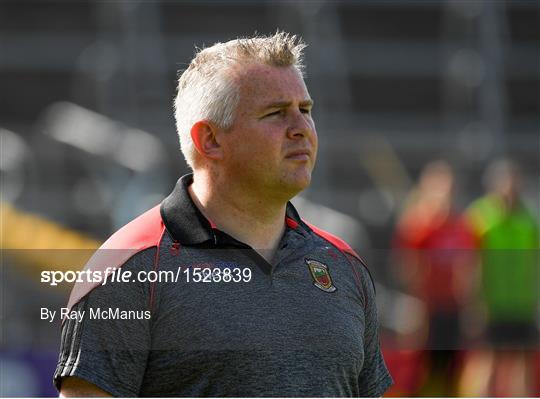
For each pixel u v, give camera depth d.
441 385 27.44
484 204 30.89
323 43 44.50
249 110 9.49
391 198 39.81
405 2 48.06
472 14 46.28
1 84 43.47
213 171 9.70
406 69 46.62
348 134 42.44
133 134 37.72
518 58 47.44
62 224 34.53
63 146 36.44
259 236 9.73
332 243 10.20
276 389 9.02
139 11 43.22
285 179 9.47
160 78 42.53
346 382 9.52
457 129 44.03
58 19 45.12
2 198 34.38
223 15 46.44
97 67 42.72
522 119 47.12
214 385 9.02
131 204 33.09
